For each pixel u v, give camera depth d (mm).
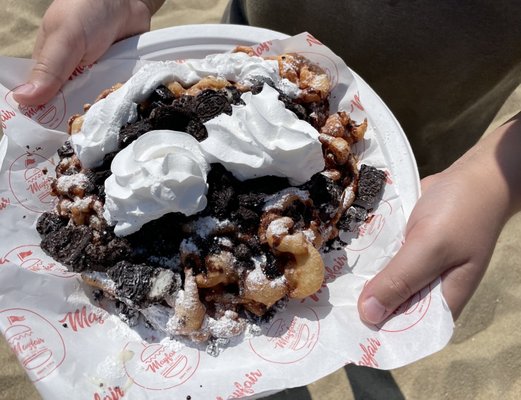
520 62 262
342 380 315
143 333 198
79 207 205
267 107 203
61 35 232
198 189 194
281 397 310
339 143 217
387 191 218
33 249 208
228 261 194
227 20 342
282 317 199
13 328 187
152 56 252
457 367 316
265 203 201
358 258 211
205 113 205
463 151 319
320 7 267
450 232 186
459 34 250
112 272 192
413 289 181
